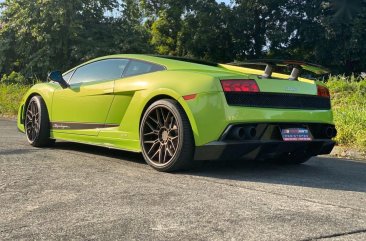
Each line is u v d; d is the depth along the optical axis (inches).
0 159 187.6
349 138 257.3
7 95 548.1
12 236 98.7
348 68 1272.1
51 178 153.3
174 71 170.4
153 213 114.7
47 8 835.4
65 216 112.3
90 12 945.5
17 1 874.8
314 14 1246.9
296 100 168.9
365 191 146.4
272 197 132.8
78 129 205.9
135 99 177.2
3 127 350.9
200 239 97.0
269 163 199.9
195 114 156.4
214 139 154.1
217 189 141.0
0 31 879.7
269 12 1352.1
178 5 1363.2
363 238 99.3
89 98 198.8
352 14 1180.5
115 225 105.7
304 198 133.0
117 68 194.7
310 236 99.5
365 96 366.3
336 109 315.6
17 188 139.3
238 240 96.5
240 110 154.6
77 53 870.4
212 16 1342.3
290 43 1337.4
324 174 177.3
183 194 133.5
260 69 187.9
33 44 883.4
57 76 211.3
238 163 193.8
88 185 143.9
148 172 166.1
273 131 162.4
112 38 936.3
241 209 119.0
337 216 115.0
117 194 132.8
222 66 187.0
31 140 230.5
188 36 1370.6
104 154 206.7
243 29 1350.9
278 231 102.3
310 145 174.6
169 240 96.3
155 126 171.2
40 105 224.4
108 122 190.7
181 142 158.7
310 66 172.6
